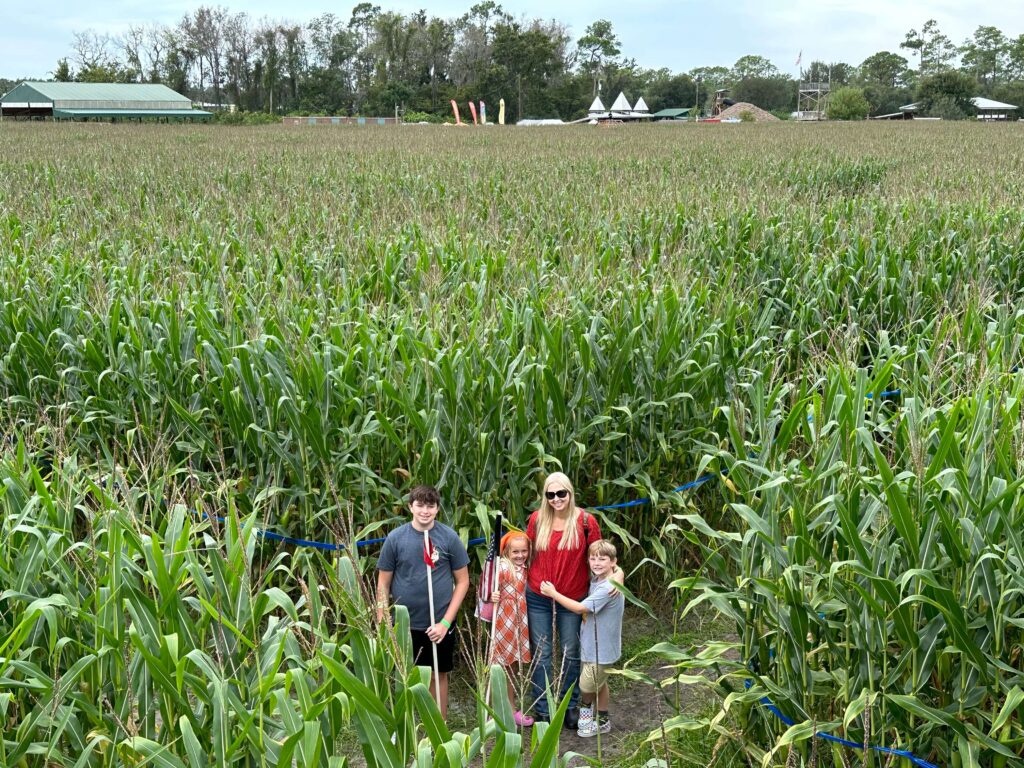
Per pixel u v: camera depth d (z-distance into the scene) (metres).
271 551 7.15
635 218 16.56
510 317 8.45
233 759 3.82
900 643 4.52
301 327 8.32
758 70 194.50
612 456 7.68
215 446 7.50
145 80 132.50
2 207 18.45
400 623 4.10
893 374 7.73
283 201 19.77
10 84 152.12
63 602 4.06
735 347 8.35
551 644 6.02
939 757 4.73
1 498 5.14
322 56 137.12
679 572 7.32
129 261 12.27
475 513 7.04
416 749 3.59
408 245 13.55
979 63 171.62
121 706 4.04
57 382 8.67
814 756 4.62
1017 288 13.15
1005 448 4.79
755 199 17.08
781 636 4.94
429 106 126.12
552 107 131.25
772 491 5.07
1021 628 4.39
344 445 7.08
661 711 6.17
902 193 20.03
